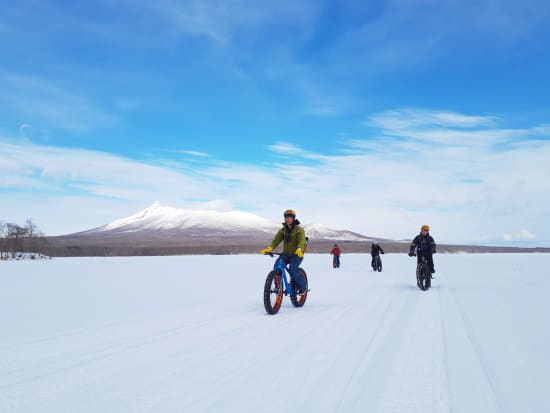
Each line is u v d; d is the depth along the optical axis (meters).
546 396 3.85
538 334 6.37
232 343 5.83
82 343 5.91
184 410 3.49
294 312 8.61
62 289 13.59
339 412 3.47
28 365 4.83
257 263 36.03
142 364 4.83
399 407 3.58
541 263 35.19
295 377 4.34
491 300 10.35
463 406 3.61
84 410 3.50
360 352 5.33
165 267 28.95
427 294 11.81
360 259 50.91
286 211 9.21
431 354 5.24
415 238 13.26
